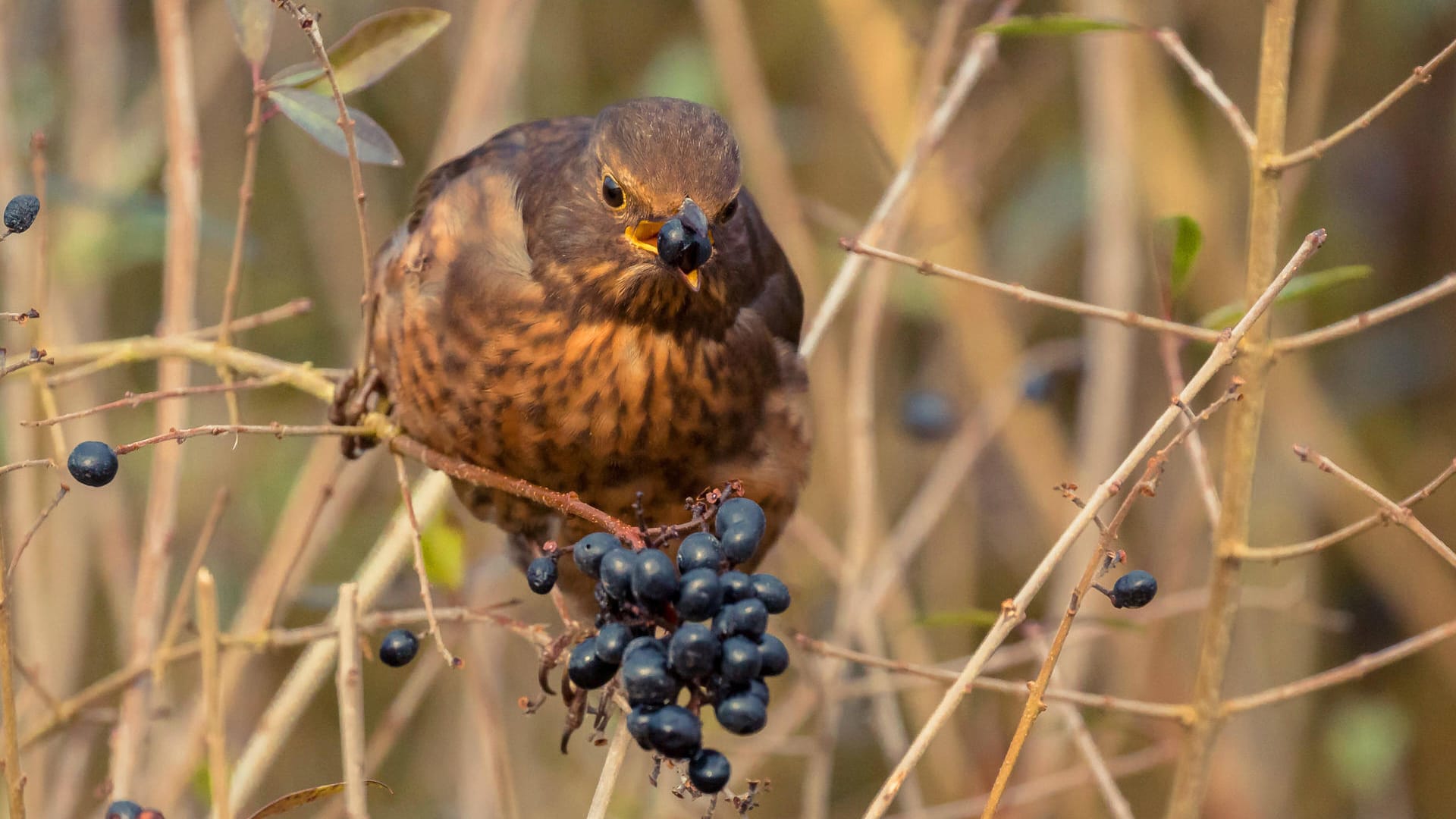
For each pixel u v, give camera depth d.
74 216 9.71
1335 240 12.51
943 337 11.88
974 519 11.24
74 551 9.15
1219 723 6.29
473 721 9.74
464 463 6.69
